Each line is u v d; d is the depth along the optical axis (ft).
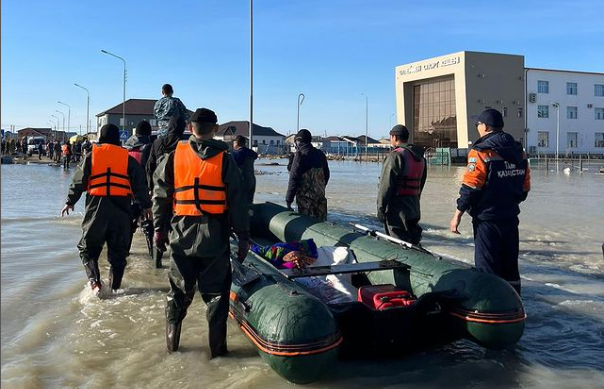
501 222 14.90
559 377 12.19
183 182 12.55
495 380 12.05
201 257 12.51
